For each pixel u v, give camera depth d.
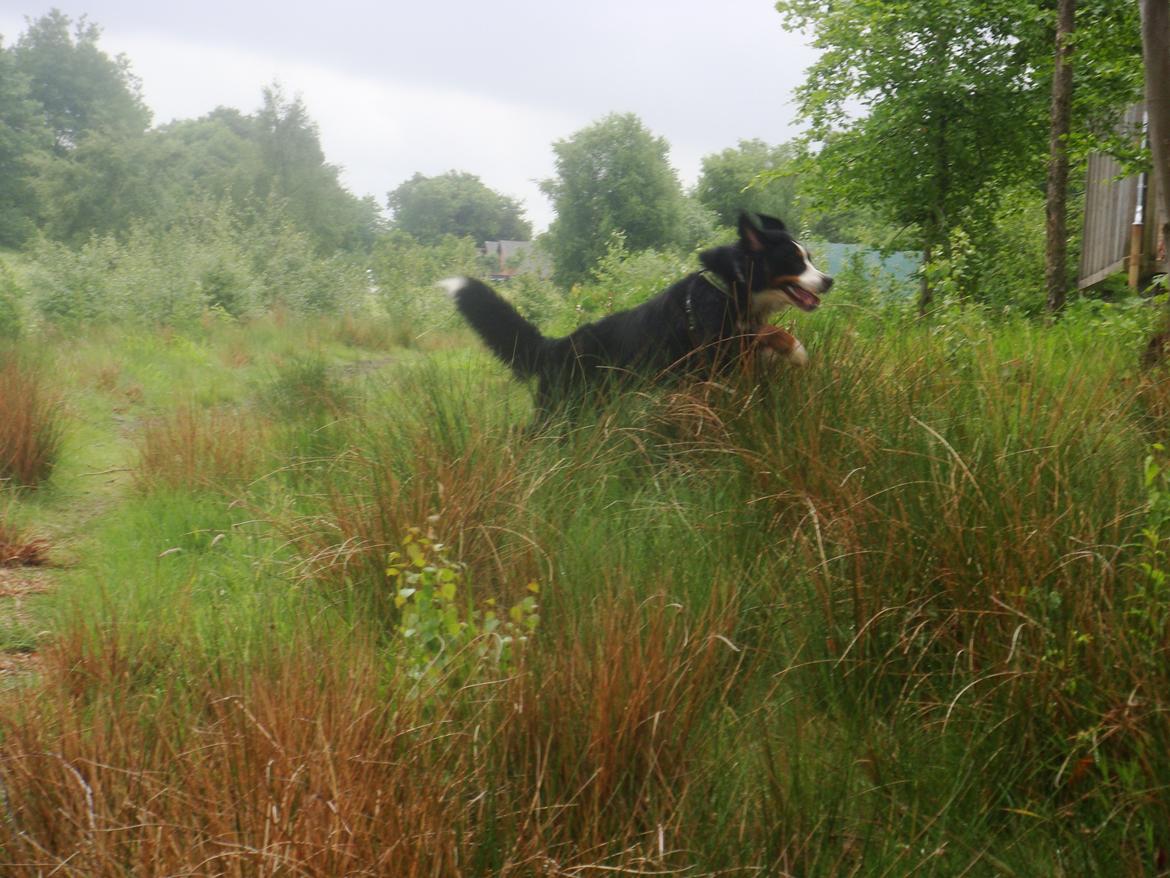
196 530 5.05
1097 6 10.05
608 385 5.67
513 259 55.47
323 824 2.20
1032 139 13.26
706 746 2.74
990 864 2.46
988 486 3.43
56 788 2.45
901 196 13.85
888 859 2.41
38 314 17.11
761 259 6.00
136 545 5.06
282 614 3.73
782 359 5.12
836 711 3.10
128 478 6.97
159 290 18.23
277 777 2.37
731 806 2.53
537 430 5.15
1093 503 3.38
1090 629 2.90
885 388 4.64
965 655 3.13
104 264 18.70
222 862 2.17
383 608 3.87
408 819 2.28
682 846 2.39
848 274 10.63
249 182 57.00
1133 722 2.58
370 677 2.86
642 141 52.00
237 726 2.64
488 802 2.41
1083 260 15.54
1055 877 2.41
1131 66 10.19
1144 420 4.40
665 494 4.38
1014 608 3.00
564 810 2.47
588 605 3.30
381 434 5.24
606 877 2.28
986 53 13.14
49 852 2.30
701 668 2.94
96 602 4.09
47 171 46.59
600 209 51.81
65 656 3.28
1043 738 2.79
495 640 3.03
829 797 2.59
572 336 6.36
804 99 14.14
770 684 3.22
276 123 58.78
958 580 3.25
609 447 4.84
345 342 17.55
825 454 4.14
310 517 4.72
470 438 4.76
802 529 3.82
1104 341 6.33
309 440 6.47
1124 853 2.41
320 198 58.50
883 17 12.79
